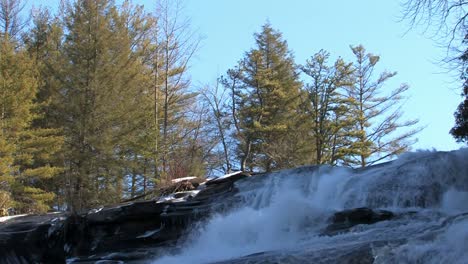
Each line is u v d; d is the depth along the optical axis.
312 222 11.73
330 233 10.73
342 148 38.41
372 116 41.22
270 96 41.59
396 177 12.48
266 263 8.70
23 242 16.53
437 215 10.31
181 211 14.64
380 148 39.94
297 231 11.79
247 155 39.09
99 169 29.47
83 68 30.08
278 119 41.12
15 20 36.81
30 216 19.38
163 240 14.30
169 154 34.47
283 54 45.50
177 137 36.75
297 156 38.38
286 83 43.78
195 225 13.91
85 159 28.69
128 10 36.16
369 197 12.54
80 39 30.44
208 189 16.48
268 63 45.06
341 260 8.09
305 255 8.73
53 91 30.28
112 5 32.34
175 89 37.47
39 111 30.95
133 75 31.50
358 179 13.17
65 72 29.97
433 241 7.90
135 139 29.97
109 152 28.73
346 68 40.81
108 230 15.31
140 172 30.25
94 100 29.56
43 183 30.06
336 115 40.31
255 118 41.28
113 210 15.35
